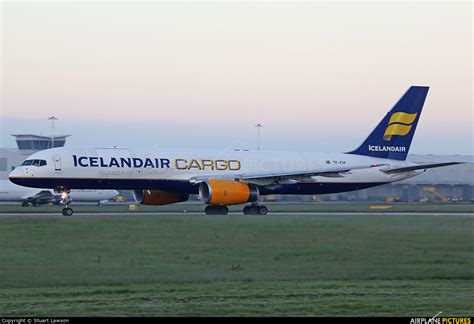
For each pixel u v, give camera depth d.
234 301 42.69
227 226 89.94
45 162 118.44
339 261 61.41
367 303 42.28
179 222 95.25
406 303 42.44
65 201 120.69
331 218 108.94
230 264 59.03
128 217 105.31
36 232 80.69
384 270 56.47
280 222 96.94
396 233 83.56
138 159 123.50
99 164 120.69
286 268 57.12
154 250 67.06
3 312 39.25
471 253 66.69
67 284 48.94
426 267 58.19
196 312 39.41
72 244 70.69
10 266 56.66
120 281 50.19
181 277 51.97
